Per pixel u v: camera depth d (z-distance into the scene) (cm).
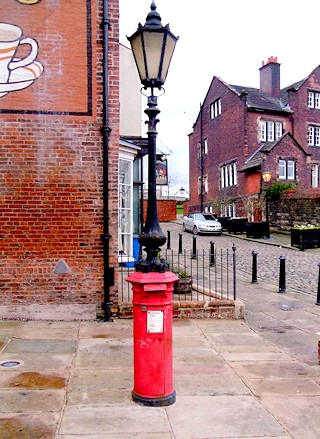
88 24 723
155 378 404
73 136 718
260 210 2856
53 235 713
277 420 379
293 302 945
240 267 1482
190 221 2844
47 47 714
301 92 3512
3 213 703
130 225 1125
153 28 412
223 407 403
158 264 402
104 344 590
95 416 378
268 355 568
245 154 3244
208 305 770
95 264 722
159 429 358
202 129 3972
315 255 1797
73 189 717
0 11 704
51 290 713
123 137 1273
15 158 705
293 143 3055
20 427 356
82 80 721
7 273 705
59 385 445
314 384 466
